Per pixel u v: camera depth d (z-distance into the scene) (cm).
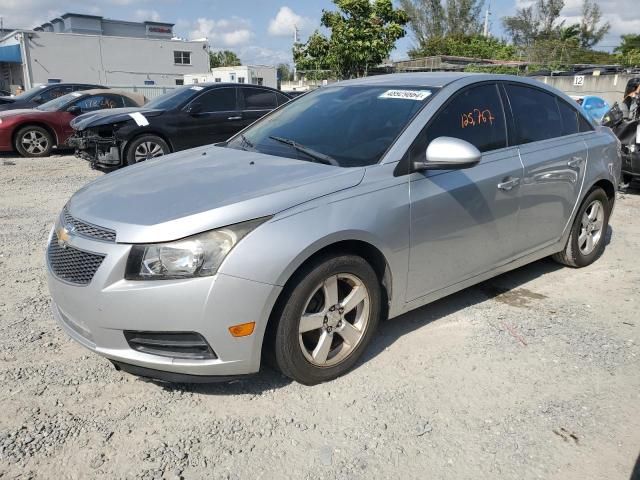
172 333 275
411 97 381
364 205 314
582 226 494
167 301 269
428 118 360
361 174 323
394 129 355
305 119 409
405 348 361
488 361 346
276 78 3944
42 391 311
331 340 317
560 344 367
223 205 283
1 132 1181
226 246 273
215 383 321
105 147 955
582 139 478
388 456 265
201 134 997
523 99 436
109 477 250
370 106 389
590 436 279
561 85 2400
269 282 278
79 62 4225
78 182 909
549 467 258
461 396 311
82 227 296
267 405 302
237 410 297
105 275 275
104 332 281
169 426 285
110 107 1302
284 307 292
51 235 329
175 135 971
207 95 1012
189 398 307
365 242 316
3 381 319
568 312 416
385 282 339
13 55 4116
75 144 998
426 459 263
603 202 507
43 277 476
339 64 2023
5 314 402
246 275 273
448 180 358
